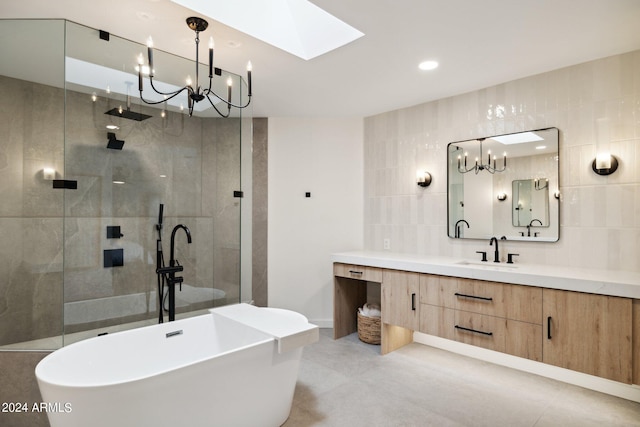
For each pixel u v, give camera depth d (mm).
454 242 3342
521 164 2922
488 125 3117
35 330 2688
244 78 2912
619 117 2486
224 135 2887
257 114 4016
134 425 1562
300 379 2764
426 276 2941
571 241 2678
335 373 2869
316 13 2414
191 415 1714
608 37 2252
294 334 2086
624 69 2471
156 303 2635
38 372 1647
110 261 2449
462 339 2713
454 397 2477
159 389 1606
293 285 4160
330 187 4148
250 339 2244
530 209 2875
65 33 2107
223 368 1807
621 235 2469
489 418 2209
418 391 2564
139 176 2557
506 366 3002
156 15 2010
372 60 2574
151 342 2268
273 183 4168
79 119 2309
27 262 2699
